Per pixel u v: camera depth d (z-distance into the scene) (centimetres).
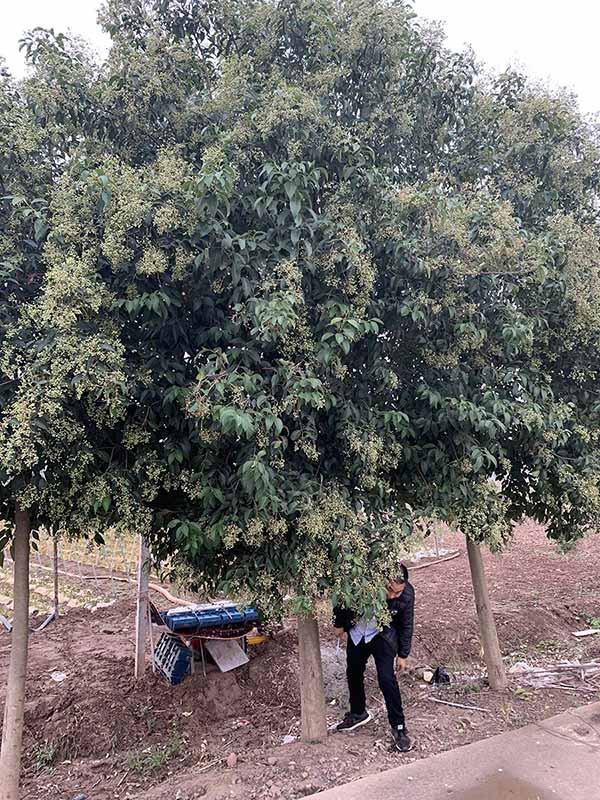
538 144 460
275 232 334
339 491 354
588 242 420
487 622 518
